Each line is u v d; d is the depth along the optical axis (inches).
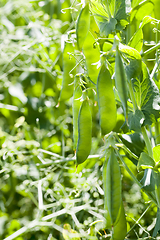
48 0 59.3
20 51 51.4
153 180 32.5
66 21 56.6
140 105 33.0
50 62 53.7
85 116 32.0
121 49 30.4
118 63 30.1
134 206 41.1
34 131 54.6
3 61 50.8
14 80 56.9
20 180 49.2
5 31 53.4
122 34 35.8
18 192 46.9
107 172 31.3
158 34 37.3
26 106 55.5
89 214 42.8
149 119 32.9
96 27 36.8
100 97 30.8
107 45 33.7
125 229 32.6
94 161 47.2
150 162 31.9
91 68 33.0
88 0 30.8
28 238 41.4
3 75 50.4
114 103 30.8
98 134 50.2
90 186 40.8
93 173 42.1
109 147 31.6
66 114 51.8
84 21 30.8
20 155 43.4
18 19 60.4
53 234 42.1
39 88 58.2
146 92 32.6
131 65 31.4
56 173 48.4
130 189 42.5
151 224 39.0
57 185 41.2
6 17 58.4
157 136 35.9
